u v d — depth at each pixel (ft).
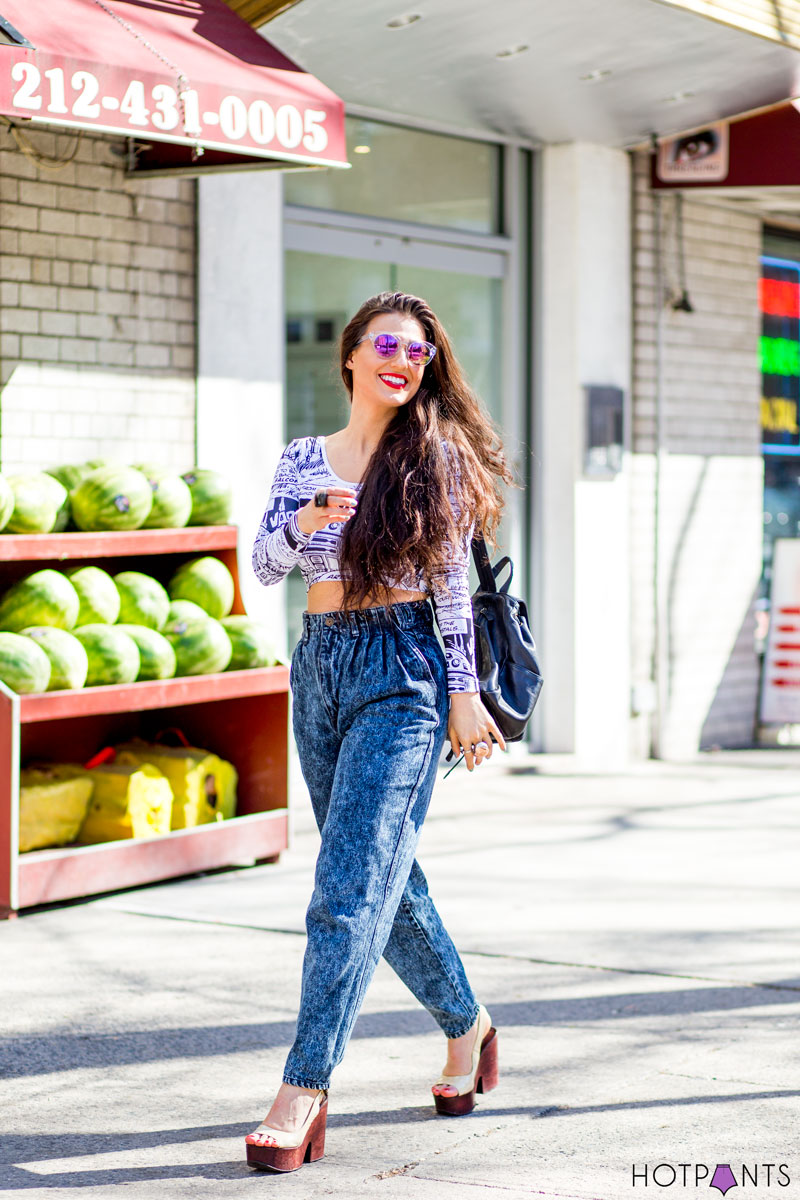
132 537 21.33
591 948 18.33
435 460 11.63
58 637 19.84
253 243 26.86
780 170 32.58
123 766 21.49
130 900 20.61
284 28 24.26
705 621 36.70
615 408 33.42
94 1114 12.84
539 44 25.72
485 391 32.71
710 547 36.73
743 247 37.35
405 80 27.50
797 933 19.13
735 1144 12.08
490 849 24.40
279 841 22.81
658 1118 12.68
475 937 18.83
